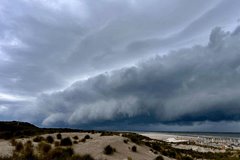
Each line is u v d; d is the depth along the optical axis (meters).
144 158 26.52
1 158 18.41
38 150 22.17
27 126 65.44
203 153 48.44
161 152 34.78
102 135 37.00
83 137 33.22
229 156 46.03
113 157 23.58
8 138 34.47
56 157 20.00
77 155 20.45
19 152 20.97
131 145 30.81
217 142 108.12
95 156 22.58
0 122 60.34
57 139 30.14
